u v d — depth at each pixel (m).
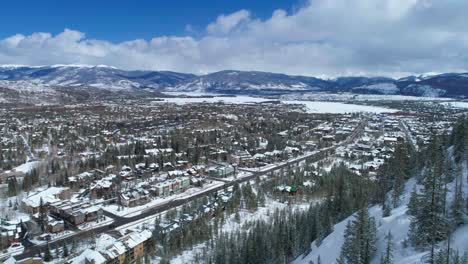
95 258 121.12
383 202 148.38
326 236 143.25
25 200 180.62
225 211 182.25
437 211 98.44
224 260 128.12
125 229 158.88
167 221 167.75
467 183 123.94
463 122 170.00
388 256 96.25
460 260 82.12
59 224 156.12
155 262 134.75
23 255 136.12
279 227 147.38
